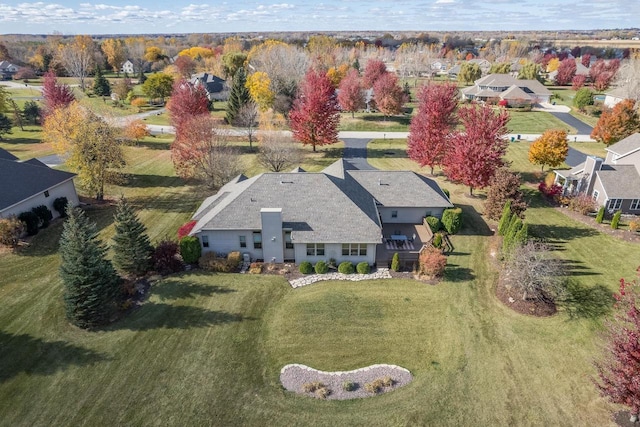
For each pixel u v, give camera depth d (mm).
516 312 24391
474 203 41156
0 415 17719
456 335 22594
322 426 17359
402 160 56438
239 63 118438
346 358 21141
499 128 39375
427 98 46781
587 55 166500
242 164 50375
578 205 38250
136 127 63531
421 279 27859
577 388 19047
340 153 60344
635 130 57875
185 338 22391
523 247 26422
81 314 22500
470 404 18328
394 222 35656
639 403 14750
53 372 20016
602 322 23281
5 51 164125
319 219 29203
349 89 81812
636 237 33438
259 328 23250
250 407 18266
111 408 18156
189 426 17344
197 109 60219
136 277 27672
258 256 29984
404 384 19453
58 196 37875
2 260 29625
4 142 66312
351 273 28578
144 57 172375
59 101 69938
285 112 78125
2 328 22859
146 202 41500
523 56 193125
